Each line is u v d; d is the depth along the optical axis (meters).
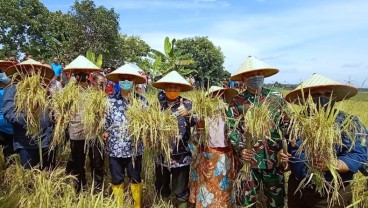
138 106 4.95
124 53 41.81
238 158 4.88
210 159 4.79
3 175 5.05
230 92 5.46
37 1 47.69
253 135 4.30
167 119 4.85
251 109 4.36
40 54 41.22
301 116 3.82
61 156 5.88
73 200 4.83
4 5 45.00
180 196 5.14
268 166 4.63
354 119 3.76
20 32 46.72
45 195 4.52
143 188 5.67
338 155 3.80
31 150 5.06
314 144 3.64
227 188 4.82
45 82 5.38
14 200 4.54
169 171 5.22
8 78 5.47
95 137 5.23
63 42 37.22
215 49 50.06
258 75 4.57
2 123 5.38
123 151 5.05
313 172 3.73
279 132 4.27
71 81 5.30
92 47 35.84
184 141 5.12
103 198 4.82
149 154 5.07
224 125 4.79
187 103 5.33
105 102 5.18
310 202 3.92
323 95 3.99
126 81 5.12
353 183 4.11
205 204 4.82
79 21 36.28
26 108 4.73
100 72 6.45
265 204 4.77
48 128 5.14
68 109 5.04
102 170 6.00
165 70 19.20
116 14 37.97
